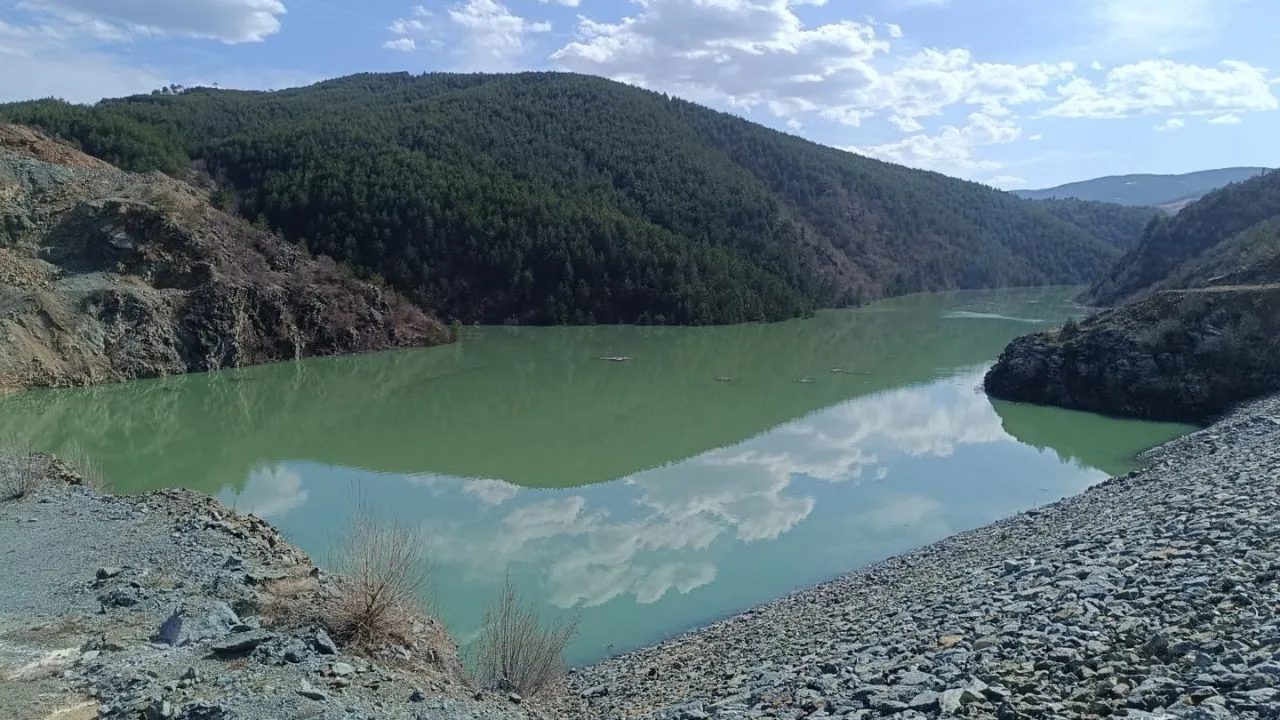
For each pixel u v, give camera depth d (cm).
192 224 6184
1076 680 913
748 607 1945
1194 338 4394
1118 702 823
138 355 5228
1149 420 4250
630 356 6712
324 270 6994
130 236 5781
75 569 1526
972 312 10725
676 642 1719
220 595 1392
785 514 2639
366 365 6066
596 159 12456
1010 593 1404
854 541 2392
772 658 1437
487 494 2842
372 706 959
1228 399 4191
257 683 988
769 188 14662
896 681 1051
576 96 14725
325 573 1564
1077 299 12056
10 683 1020
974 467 3228
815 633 1566
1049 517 2211
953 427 4019
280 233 7981
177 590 1409
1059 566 1508
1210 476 2034
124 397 4684
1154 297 4797
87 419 4084
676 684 1389
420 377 5631
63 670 1061
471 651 1566
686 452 3491
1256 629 923
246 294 5972
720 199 12344
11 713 930
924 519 2591
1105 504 2142
